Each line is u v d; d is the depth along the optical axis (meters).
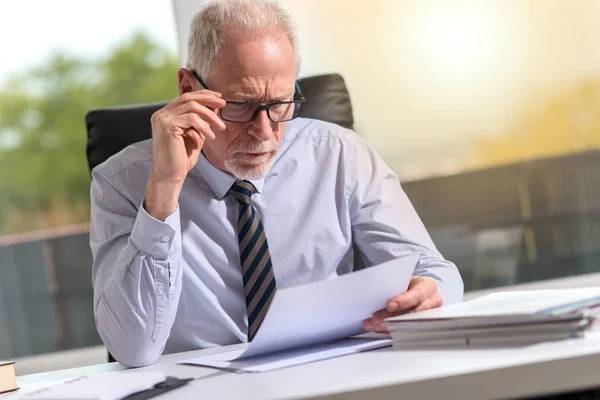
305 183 1.97
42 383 1.44
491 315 1.08
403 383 0.93
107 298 1.56
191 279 1.82
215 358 1.36
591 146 3.25
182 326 1.83
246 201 1.82
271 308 1.17
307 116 2.14
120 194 1.81
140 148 1.90
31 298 4.24
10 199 4.59
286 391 0.97
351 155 2.02
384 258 1.92
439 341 1.15
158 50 4.96
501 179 3.29
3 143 4.76
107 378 1.17
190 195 1.85
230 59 1.69
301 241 1.93
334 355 1.21
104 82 4.76
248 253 1.78
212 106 1.59
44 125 4.82
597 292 1.19
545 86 3.23
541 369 0.93
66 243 4.35
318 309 1.22
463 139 3.24
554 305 1.08
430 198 3.28
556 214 3.32
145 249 1.52
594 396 0.95
